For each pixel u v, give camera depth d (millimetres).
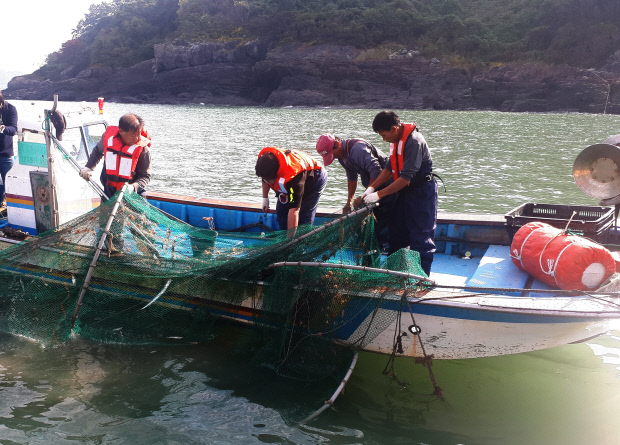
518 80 79375
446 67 84500
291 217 5055
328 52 92062
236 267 4855
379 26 95312
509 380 4871
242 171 17516
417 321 4617
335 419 4273
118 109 75438
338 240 4668
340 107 86188
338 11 97375
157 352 5223
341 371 4828
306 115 57875
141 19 123625
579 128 39688
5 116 7188
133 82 112250
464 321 4492
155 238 5387
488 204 12852
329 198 13117
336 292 4625
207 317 5344
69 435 3969
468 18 93500
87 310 5258
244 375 4848
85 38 139250
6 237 6230
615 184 5883
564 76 77188
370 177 5273
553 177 16688
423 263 5137
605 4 81000
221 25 108625
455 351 4699
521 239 5258
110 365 4969
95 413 4242
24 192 6293
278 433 4066
